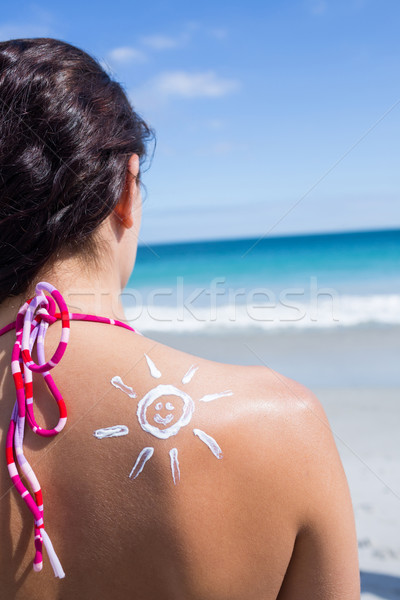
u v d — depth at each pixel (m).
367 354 8.31
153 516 0.66
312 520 0.69
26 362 0.72
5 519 0.70
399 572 3.10
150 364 0.73
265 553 0.67
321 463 0.69
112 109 0.81
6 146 0.74
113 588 0.68
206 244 42.66
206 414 0.68
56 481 0.69
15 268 0.76
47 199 0.74
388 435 5.20
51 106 0.75
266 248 34.81
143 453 0.67
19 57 0.78
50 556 0.67
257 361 8.14
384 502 4.00
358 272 22.52
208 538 0.66
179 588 0.66
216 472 0.66
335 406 6.10
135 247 0.87
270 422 0.69
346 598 0.72
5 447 0.72
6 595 0.70
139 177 0.87
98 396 0.71
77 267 0.79
